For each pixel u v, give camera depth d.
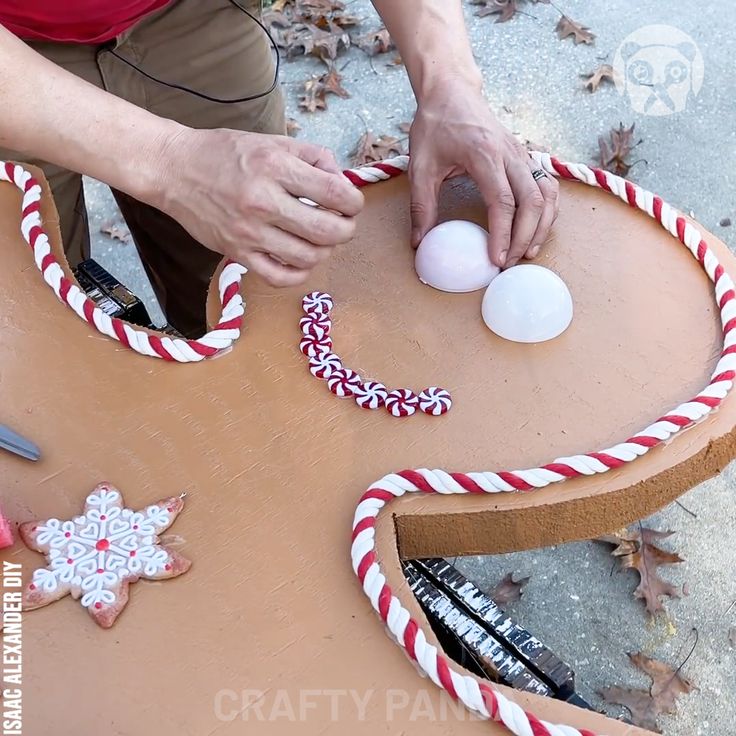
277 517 0.87
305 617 0.80
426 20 1.17
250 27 1.39
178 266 1.56
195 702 0.75
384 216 1.17
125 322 1.04
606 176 1.17
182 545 0.85
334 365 0.98
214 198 0.95
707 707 1.40
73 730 0.74
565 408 0.95
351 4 2.73
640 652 1.46
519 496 0.88
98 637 0.79
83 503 0.89
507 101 2.39
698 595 1.52
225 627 0.79
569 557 1.58
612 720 0.74
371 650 0.77
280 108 1.53
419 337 1.02
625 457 0.89
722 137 2.25
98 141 0.95
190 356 1.00
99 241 2.16
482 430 0.93
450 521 0.88
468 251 1.06
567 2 2.66
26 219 1.13
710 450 0.92
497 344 1.01
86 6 1.18
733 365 0.95
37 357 1.01
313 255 0.97
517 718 0.72
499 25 2.60
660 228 1.12
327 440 0.93
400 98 2.45
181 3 1.28
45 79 0.93
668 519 1.61
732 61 2.45
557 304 1.00
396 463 0.91
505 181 1.07
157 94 1.35
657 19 2.58
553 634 1.49
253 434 0.94
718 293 1.03
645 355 0.99
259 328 1.04
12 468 0.91
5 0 1.14
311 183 0.93
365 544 0.83
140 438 0.94
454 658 0.91
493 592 1.54
